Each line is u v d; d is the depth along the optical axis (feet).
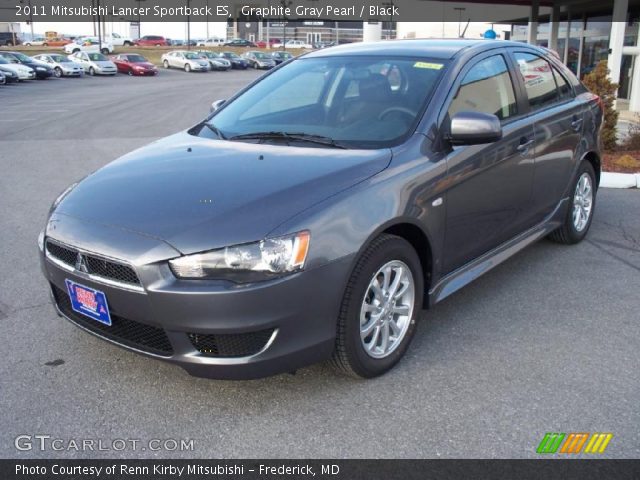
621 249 17.24
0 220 20.61
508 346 11.66
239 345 8.96
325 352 9.52
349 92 12.81
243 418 9.46
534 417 9.41
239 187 9.81
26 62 115.85
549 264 16.08
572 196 16.63
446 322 12.70
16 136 42.83
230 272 8.73
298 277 8.90
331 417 9.45
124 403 9.85
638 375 10.62
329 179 9.89
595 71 29.76
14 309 13.38
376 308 10.25
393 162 10.64
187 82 113.09
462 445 8.79
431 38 14.85
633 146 30.48
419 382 10.42
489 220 12.91
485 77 13.26
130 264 8.94
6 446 8.82
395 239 10.30
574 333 12.19
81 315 10.36
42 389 10.22
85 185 11.18
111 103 70.23
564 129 15.49
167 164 11.28
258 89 14.46
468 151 11.91
